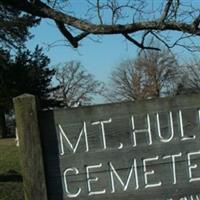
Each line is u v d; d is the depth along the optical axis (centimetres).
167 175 378
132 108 377
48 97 3916
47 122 373
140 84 5081
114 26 720
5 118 4422
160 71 4759
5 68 3491
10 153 1973
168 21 708
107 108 377
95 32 723
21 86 3672
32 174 367
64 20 728
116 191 375
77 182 374
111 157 376
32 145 367
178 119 380
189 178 379
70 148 374
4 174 1282
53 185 373
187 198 379
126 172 376
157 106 379
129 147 377
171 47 759
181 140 379
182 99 380
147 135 378
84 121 375
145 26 716
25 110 367
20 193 1025
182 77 4481
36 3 730
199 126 381
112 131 376
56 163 373
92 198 374
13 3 730
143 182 377
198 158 380
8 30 2495
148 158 378
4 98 3659
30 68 3688
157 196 377
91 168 375
